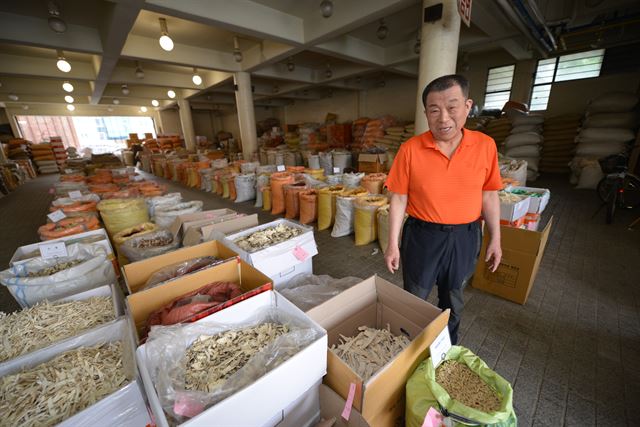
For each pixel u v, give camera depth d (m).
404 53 5.55
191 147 10.38
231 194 5.27
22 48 4.93
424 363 0.97
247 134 6.73
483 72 6.77
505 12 3.39
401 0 3.17
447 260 1.22
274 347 0.86
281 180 4.03
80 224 2.37
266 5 3.89
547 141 5.96
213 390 0.75
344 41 5.07
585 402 1.26
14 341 1.15
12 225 4.37
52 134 14.17
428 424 0.79
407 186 1.23
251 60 5.90
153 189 3.67
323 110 11.09
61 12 3.77
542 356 1.51
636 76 5.13
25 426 0.80
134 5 3.00
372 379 0.79
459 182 1.11
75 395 0.87
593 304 1.91
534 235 1.80
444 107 1.00
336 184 3.92
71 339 1.04
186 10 3.24
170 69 7.05
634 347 1.55
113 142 16.39
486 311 1.89
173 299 1.21
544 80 6.16
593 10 4.17
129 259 2.02
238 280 1.44
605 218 3.43
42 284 1.52
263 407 0.73
